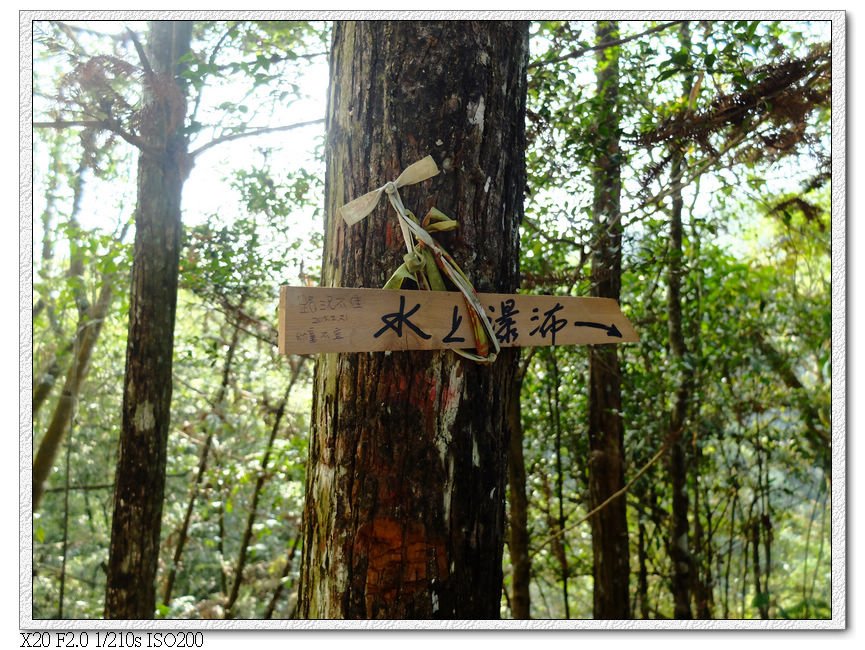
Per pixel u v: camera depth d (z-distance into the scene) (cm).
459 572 131
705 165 296
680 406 436
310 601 135
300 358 608
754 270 514
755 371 447
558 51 351
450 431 132
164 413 361
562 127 347
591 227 354
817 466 467
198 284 479
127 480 352
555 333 146
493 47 143
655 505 502
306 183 443
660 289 483
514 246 148
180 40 360
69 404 618
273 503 639
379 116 136
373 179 136
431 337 130
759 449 488
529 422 499
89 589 739
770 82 266
